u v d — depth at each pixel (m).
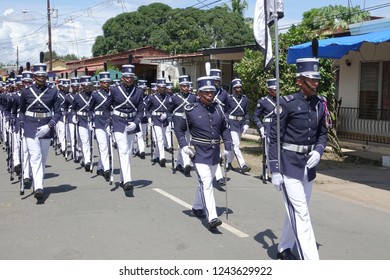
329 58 11.86
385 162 12.41
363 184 10.25
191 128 6.78
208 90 6.70
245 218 7.44
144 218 7.34
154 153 13.10
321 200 8.80
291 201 5.11
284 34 13.42
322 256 5.78
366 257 5.77
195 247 6.04
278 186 5.16
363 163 12.83
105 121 10.27
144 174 11.23
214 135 6.76
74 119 12.48
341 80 16.08
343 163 12.84
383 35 10.18
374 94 14.91
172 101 11.47
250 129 19.83
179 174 11.27
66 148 13.90
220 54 19.89
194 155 6.75
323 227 7.06
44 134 8.23
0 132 17.81
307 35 13.24
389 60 14.31
